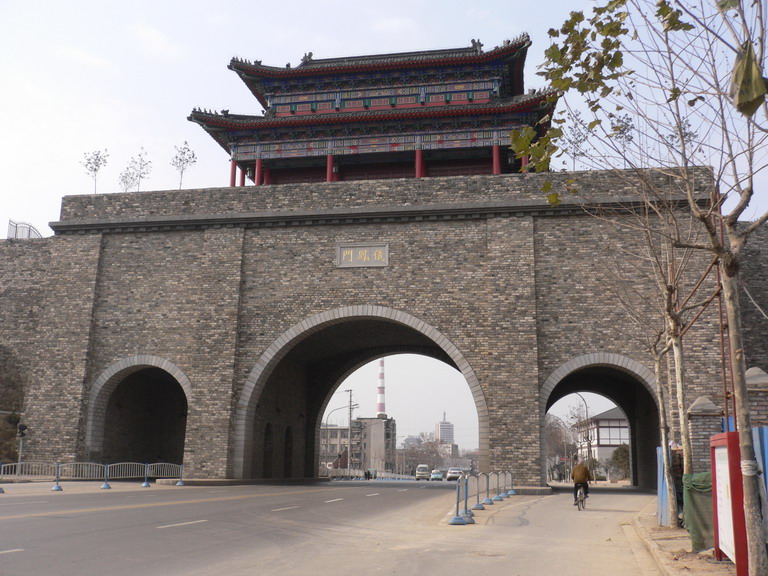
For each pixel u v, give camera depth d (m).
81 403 27.78
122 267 29.05
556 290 25.73
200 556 8.61
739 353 7.02
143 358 28.03
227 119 35.34
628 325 24.92
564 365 25.09
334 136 35.47
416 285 26.70
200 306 27.80
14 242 31.78
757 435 8.02
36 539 9.34
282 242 28.05
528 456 24.44
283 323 27.38
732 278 7.25
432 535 11.83
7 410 29.89
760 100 5.86
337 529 12.27
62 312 28.83
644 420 31.91
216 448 26.44
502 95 37.91
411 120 34.53
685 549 9.46
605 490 30.89
